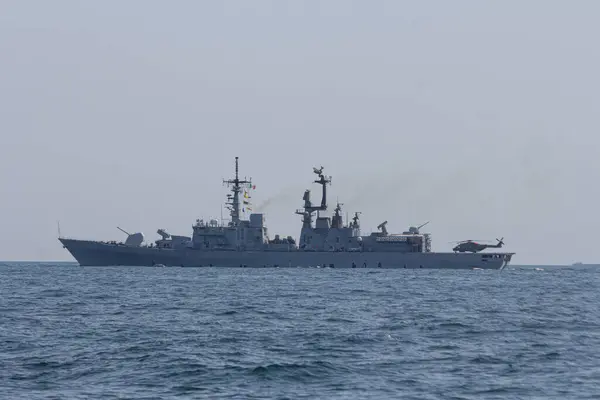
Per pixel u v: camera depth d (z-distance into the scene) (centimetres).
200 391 15375
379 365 17938
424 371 17262
